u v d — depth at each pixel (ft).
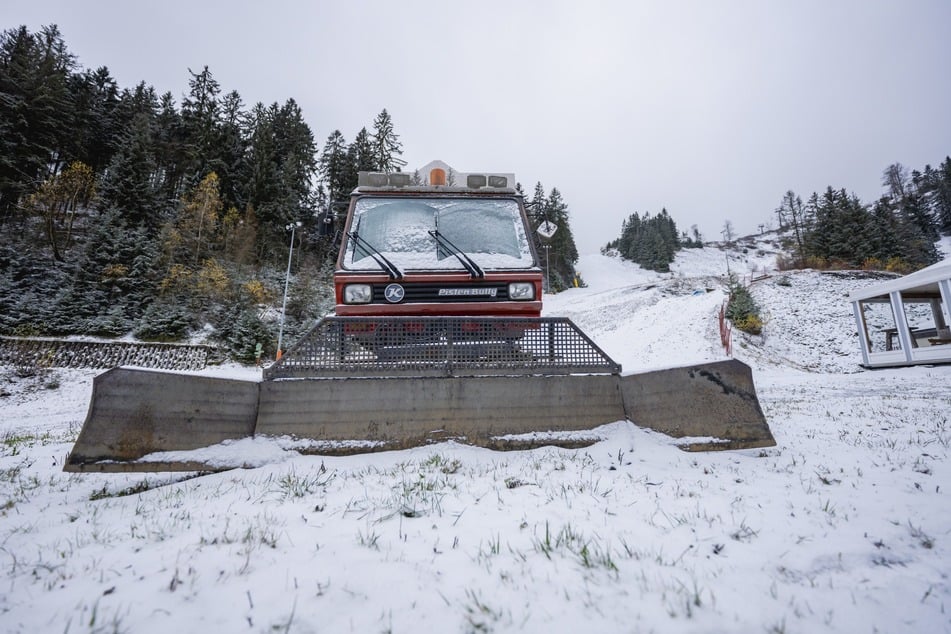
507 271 16.39
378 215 18.79
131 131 143.95
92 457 9.91
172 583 5.39
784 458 12.06
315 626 4.61
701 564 5.98
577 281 266.57
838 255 165.27
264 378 12.01
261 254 131.54
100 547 6.72
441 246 17.83
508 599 5.14
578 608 4.94
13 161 108.99
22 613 4.81
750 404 12.70
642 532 7.11
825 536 6.95
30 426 34.01
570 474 10.31
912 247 171.01
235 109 176.65
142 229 95.86
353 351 12.46
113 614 4.78
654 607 4.94
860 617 4.82
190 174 148.36
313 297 107.45
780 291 106.11
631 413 12.73
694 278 142.10
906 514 7.88
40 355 66.44
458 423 12.26
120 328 78.33
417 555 6.30
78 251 93.09
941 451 12.98
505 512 8.03
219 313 90.33
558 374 12.87
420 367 12.53
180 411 10.80
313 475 10.45
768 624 4.65
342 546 6.60
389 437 11.91
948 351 52.24
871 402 25.70
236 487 9.71
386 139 189.16
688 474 10.45
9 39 143.64
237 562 6.04
